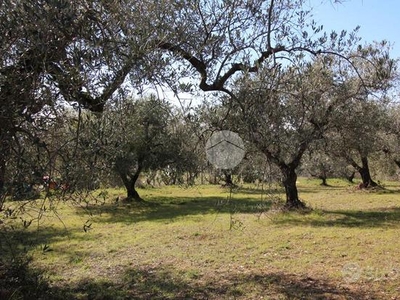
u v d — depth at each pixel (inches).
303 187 1294.3
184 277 303.0
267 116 178.4
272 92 178.9
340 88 296.4
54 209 211.5
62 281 296.7
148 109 192.1
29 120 142.1
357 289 259.9
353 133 540.7
